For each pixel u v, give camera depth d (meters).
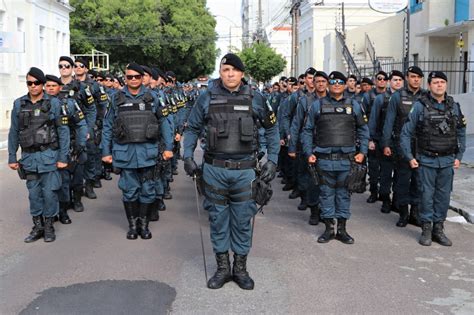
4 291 5.25
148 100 6.85
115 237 7.09
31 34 27.05
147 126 6.77
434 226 6.96
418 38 22.12
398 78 8.47
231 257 6.21
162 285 5.40
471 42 18.19
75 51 42.16
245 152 5.19
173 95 10.52
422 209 6.86
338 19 35.94
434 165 6.70
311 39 37.00
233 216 5.31
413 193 7.69
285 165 10.47
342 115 6.73
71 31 40.88
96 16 41.06
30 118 6.62
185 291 5.25
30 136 6.62
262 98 5.29
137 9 42.19
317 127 6.82
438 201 6.85
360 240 7.04
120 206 8.99
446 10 20.41
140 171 6.93
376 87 9.12
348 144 6.73
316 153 6.85
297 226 7.75
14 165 6.84
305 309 4.85
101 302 4.98
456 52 20.34
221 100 5.18
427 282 5.54
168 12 44.81
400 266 6.03
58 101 6.81
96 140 9.45
